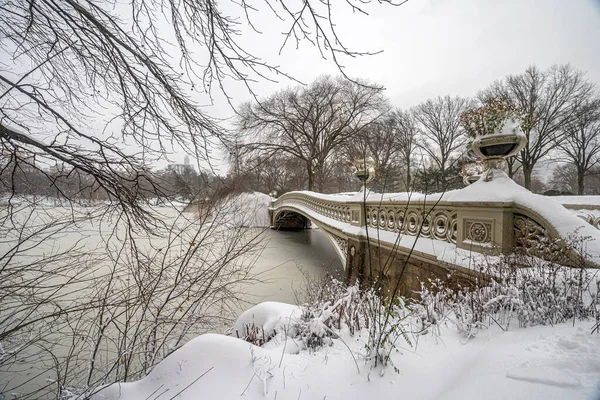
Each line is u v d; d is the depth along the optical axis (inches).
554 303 75.9
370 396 58.9
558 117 782.5
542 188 1209.4
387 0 75.1
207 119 111.9
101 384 78.1
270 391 61.1
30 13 87.0
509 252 117.6
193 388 60.9
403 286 190.9
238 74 100.9
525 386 46.7
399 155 860.0
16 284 92.0
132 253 124.2
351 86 925.8
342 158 1045.2
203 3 90.7
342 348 83.0
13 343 97.3
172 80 105.4
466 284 126.2
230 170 162.9
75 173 102.4
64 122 94.5
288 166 1048.8
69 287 162.1
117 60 101.8
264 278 335.9
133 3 95.9
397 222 206.8
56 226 114.1
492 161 142.3
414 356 71.5
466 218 142.3
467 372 57.6
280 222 833.5
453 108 1090.1
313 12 80.2
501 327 76.9
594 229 99.9
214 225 148.6
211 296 145.3
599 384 43.1
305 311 111.2
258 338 115.4
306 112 939.3
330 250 618.8
